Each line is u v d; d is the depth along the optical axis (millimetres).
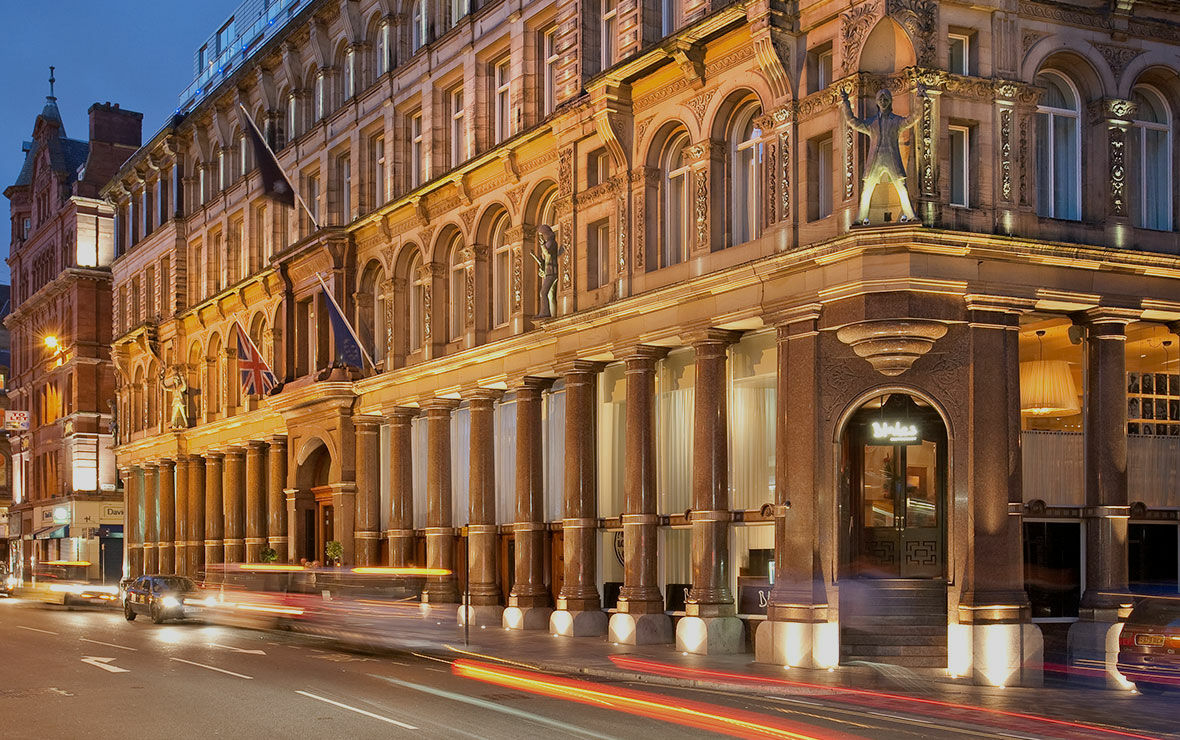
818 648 23406
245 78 51562
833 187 24031
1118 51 25281
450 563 37969
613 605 31016
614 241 29953
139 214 65000
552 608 33250
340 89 45219
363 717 16250
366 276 42500
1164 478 26109
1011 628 22516
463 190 36250
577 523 31234
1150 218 25953
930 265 22766
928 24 23328
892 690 20953
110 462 76375
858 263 22875
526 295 33969
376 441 41812
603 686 20875
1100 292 24375
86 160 80062
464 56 36844
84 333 76000
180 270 58500
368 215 40906
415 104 39781
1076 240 24453
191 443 56719
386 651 26766
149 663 23844
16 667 23297
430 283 38375
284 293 46844
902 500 24875
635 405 29266
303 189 46938
